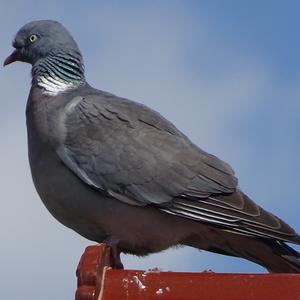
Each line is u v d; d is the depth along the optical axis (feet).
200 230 38.96
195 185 38.91
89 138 39.17
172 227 38.91
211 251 40.70
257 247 38.42
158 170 38.91
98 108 40.27
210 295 26.81
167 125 41.16
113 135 39.42
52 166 39.09
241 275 27.02
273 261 38.65
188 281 27.27
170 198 38.63
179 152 39.70
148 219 38.75
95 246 29.12
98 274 27.48
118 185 38.63
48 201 39.78
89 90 42.34
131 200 38.60
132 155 39.01
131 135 39.58
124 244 39.40
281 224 37.86
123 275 27.78
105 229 39.24
